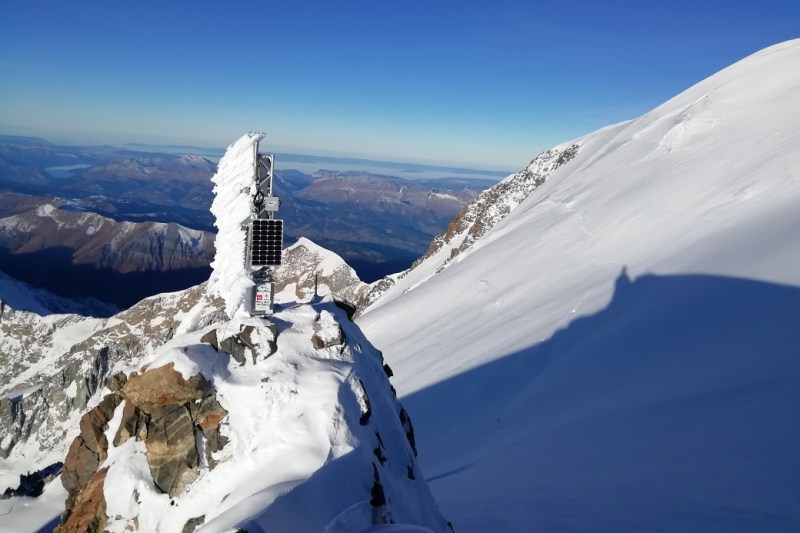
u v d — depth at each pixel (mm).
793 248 23984
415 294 65875
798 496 10773
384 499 10672
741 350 18766
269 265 14719
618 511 12742
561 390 24734
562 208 61562
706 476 12773
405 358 44219
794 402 14109
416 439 28047
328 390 12148
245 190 14945
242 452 11492
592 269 40688
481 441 23953
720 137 46312
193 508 11141
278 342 13469
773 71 49219
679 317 24453
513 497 15852
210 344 13148
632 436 16688
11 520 29547
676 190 42500
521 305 42688
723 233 31250
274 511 9258
